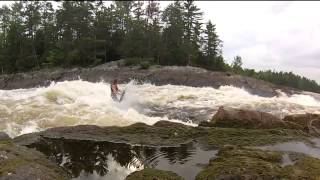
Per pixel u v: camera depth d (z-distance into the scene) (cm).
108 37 5856
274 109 1998
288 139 1116
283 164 829
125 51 5341
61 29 6150
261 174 743
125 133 1184
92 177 845
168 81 3456
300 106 2067
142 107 2075
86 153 1007
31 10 6312
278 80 5447
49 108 1666
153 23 5897
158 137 1144
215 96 2458
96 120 1563
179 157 966
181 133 1170
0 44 6706
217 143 1069
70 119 1548
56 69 4950
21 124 1489
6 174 718
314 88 4697
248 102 2167
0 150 830
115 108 1841
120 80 3616
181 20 5981
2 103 1748
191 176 829
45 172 772
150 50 5422
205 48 6078
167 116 1848
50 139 1129
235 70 6581
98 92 2158
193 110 1964
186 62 5566
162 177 751
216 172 769
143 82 3509
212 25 6100
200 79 3369
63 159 955
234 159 826
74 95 2014
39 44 6297
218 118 1344
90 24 5884
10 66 6031
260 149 941
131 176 763
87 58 5369
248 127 1316
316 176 745
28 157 841
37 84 3972
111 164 931
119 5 6378
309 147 1045
